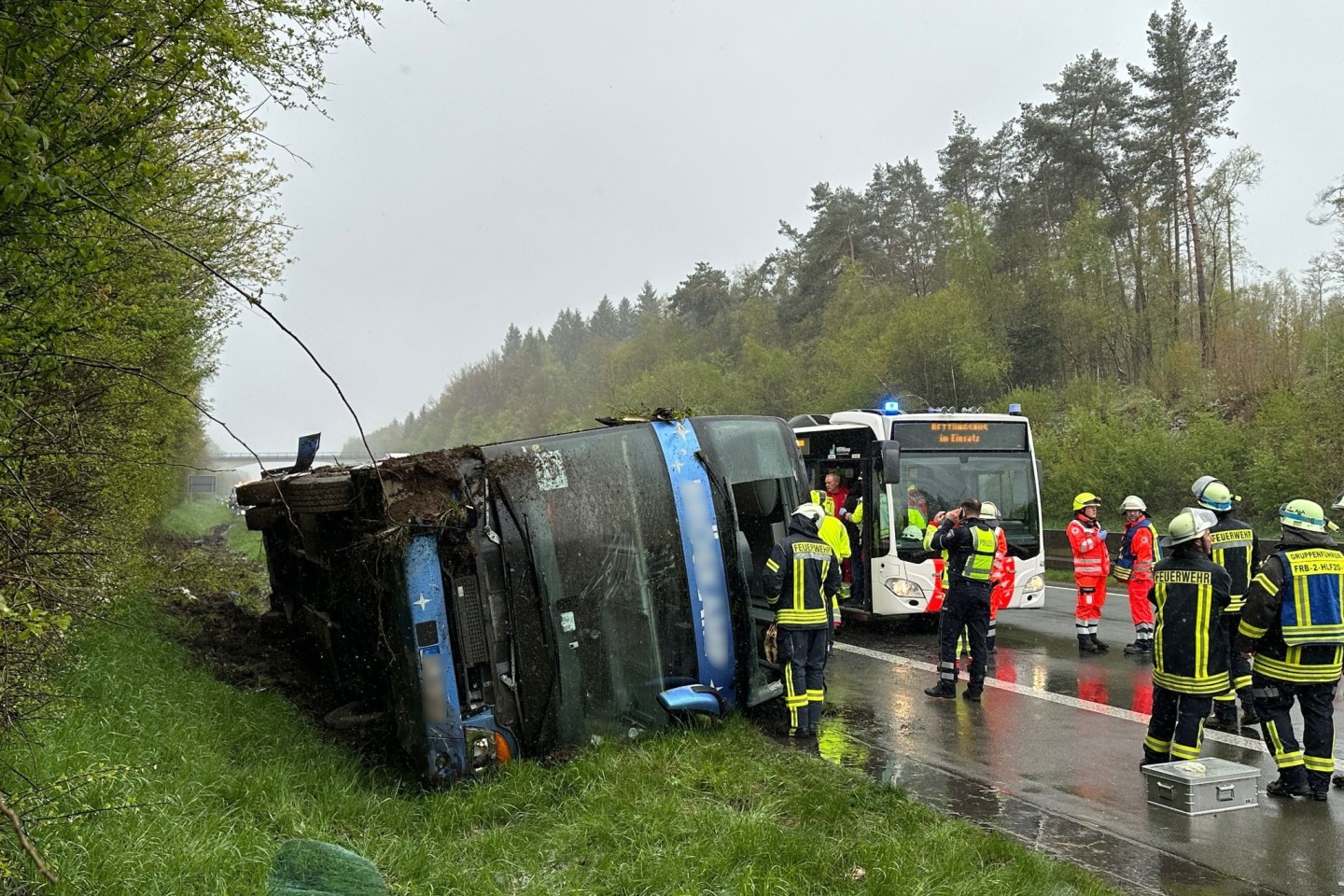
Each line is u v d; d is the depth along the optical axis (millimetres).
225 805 5410
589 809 5602
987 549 8828
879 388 36688
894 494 12211
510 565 6438
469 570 6332
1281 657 6066
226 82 4434
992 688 9344
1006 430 12680
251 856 4594
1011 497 12492
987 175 45156
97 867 4141
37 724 5727
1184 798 5809
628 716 6789
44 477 5535
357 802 5781
